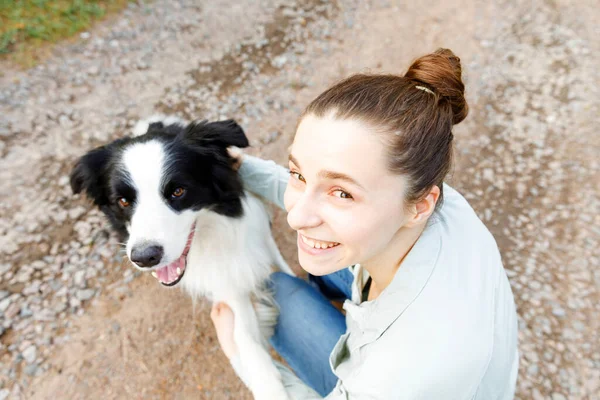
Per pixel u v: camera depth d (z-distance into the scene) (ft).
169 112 11.75
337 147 3.10
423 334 3.48
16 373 7.61
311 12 14.65
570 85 11.98
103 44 13.47
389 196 3.20
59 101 11.94
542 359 7.55
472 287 3.75
